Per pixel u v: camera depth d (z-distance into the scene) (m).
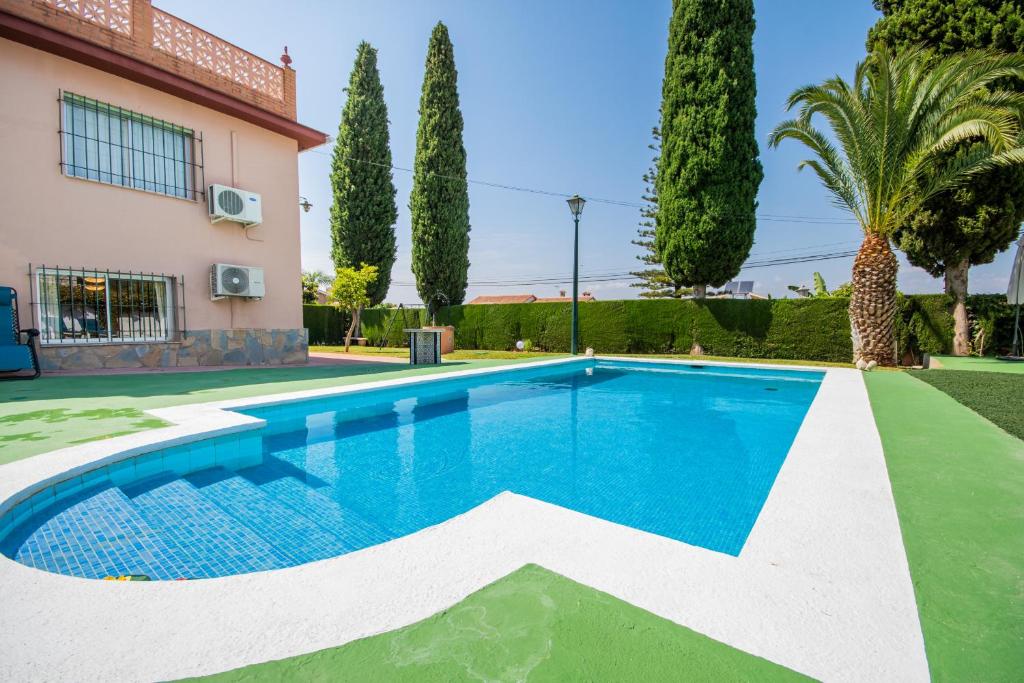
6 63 6.33
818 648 1.17
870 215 9.96
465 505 2.82
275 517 2.58
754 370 9.93
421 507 2.78
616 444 4.31
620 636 1.21
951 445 3.23
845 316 11.40
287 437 4.45
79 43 6.64
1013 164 9.27
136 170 7.57
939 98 8.96
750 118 12.88
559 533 1.88
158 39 7.66
